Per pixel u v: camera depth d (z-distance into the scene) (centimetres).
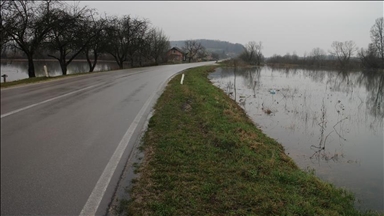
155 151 568
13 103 1023
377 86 3086
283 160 654
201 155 565
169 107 1005
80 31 2925
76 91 1362
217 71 4669
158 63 6000
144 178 452
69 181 432
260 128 1029
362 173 647
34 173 455
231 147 631
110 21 3781
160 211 366
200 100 1207
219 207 385
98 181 436
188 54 10275
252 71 5341
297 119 1214
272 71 5709
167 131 709
